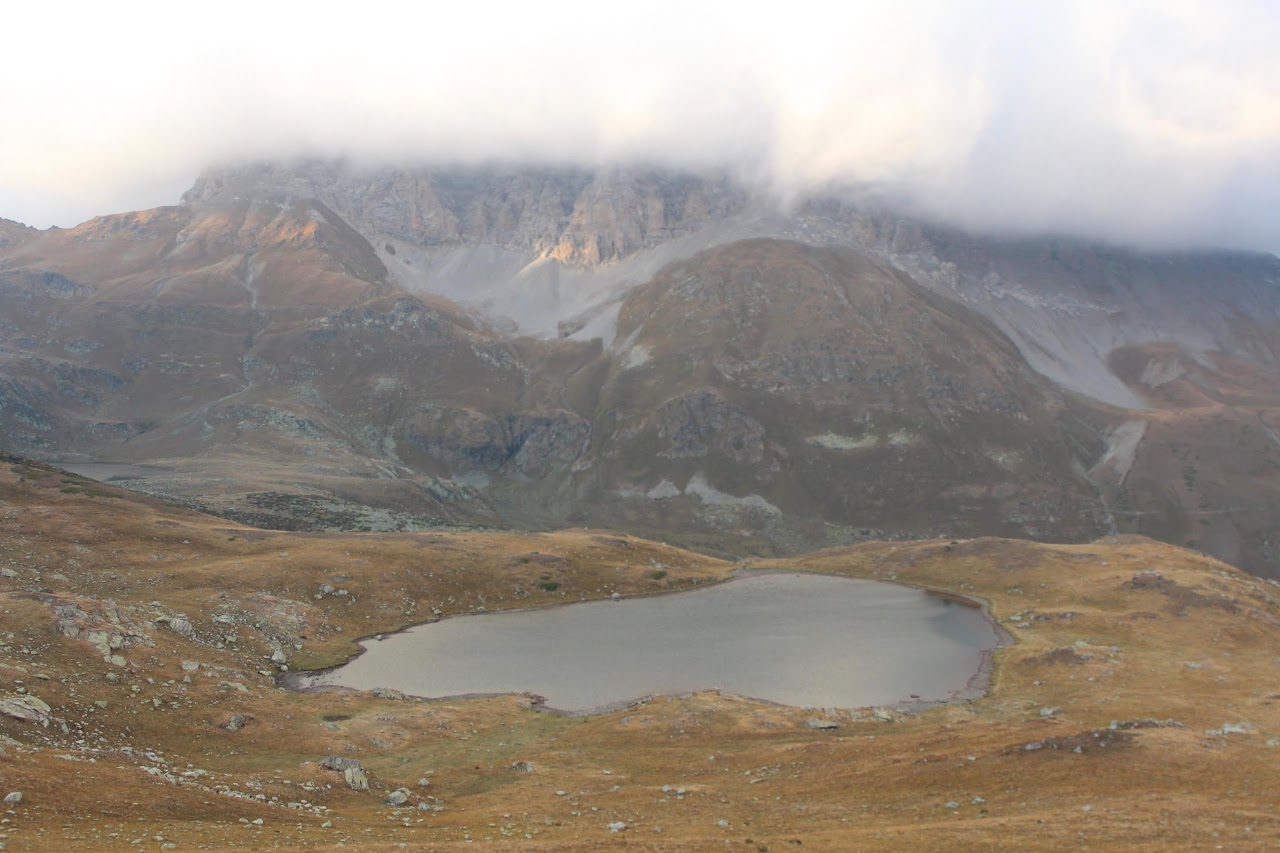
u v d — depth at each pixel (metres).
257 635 137.50
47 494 196.62
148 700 91.69
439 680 129.00
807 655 143.00
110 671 95.25
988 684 123.94
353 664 136.88
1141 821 53.56
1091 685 116.62
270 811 61.84
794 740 94.50
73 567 153.75
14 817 48.53
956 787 66.94
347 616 161.38
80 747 73.50
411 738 97.19
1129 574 178.88
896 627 164.12
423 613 171.62
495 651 146.38
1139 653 133.88
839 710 108.62
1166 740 69.38
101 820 51.41
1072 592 178.25
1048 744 70.69
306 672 130.62
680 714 104.94
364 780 78.31
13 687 81.25
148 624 120.75
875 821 61.56
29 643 94.50
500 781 82.94
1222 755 66.25
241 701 100.25
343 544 199.25
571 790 77.00
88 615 107.19
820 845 53.47
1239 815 53.44
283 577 167.88
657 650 147.25
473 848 49.94
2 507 178.25
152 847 46.53
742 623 169.00
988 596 191.25
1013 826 54.66
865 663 137.50
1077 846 50.19
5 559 151.50
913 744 81.19
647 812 68.00
